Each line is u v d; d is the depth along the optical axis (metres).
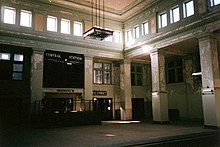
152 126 14.88
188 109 19.19
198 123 16.61
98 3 18.22
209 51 13.27
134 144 8.47
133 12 19.52
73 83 18.19
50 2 17.59
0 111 15.93
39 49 16.78
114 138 9.83
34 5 16.97
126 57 20.62
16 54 17.02
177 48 17.41
